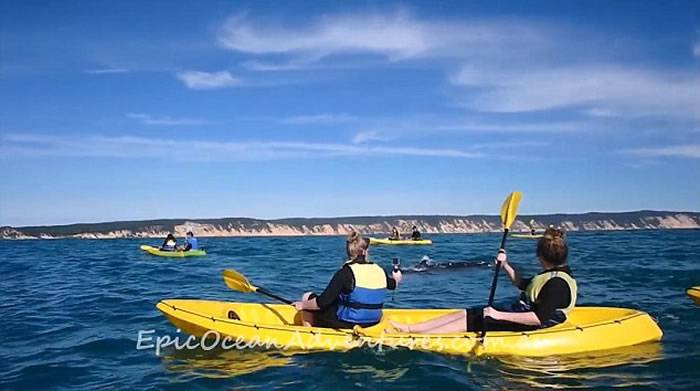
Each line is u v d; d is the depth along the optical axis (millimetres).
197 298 11406
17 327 8344
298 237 79188
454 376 5480
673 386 5246
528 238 48812
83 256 27219
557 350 6152
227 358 6176
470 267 17516
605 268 16312
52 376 5871
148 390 5320
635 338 6500
